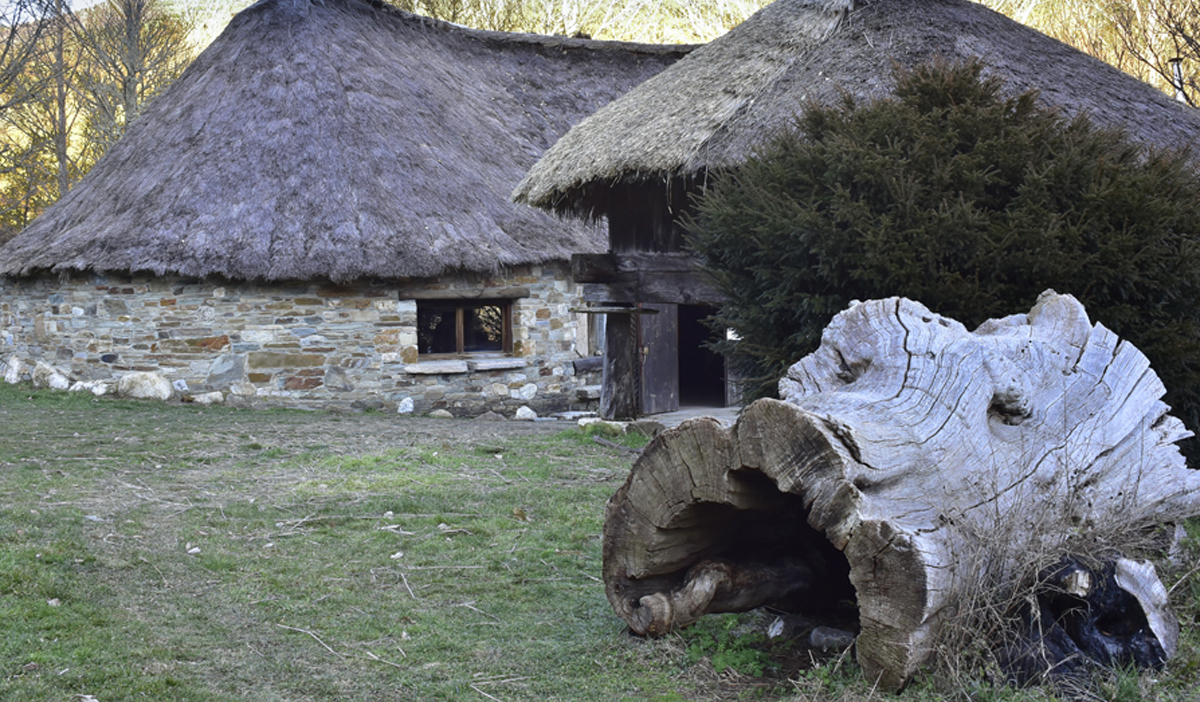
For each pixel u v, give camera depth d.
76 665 3.42
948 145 5.12
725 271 5.80
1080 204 4.98
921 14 7.65
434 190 12.21
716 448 3.31
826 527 3.08
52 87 20.88
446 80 14.84
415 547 5.25
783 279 5.34
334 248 11.05
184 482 6.73
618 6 29.00
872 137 5.24
